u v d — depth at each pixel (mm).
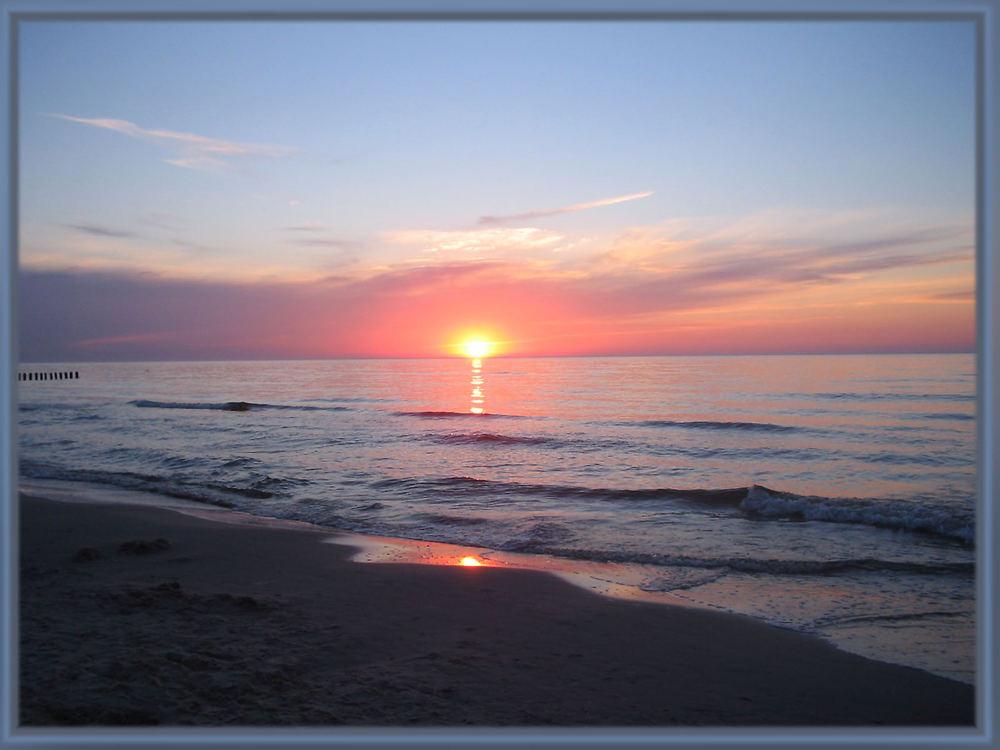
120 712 3621
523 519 10062
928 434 18828
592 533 9234
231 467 15117
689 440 19219
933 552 8164
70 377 74312
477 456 16781
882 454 16141
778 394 31312
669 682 4504
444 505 11148
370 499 11648
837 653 5109
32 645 4621
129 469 15273
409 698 4055
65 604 5590
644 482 13297
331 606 5875
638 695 4273
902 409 24594
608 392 38125
